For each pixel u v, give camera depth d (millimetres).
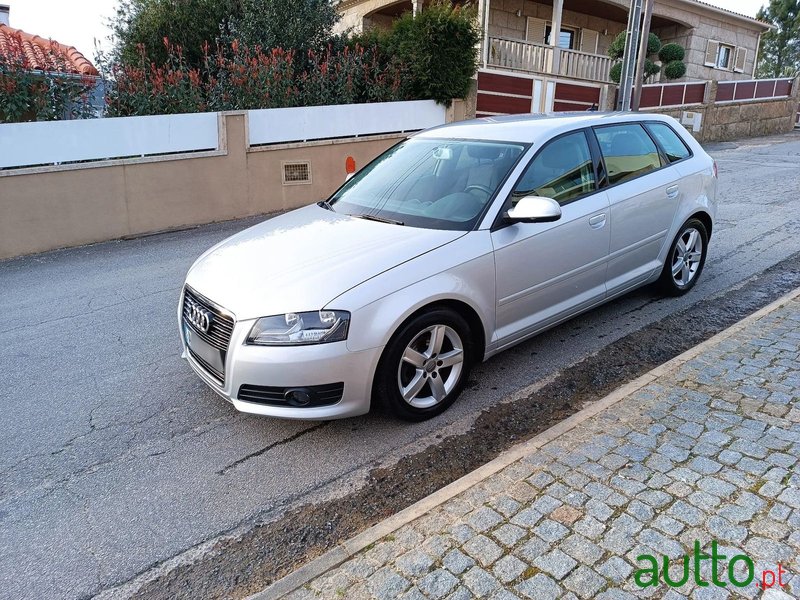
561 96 16266
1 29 14672
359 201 4445
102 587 2578
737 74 24688
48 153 8750
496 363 4406
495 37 16250
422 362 3539
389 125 11898
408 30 12344
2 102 9227
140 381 4418
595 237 4324
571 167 4324
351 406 3283
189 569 2656
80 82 10133
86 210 9062
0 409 4094
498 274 3754
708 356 3916
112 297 6438
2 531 2924
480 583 2271
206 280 3629
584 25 21828
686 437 3062
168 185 9688
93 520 2980
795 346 3975
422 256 3480
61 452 3561
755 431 3066
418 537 2533
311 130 10969
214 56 12656
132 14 13469
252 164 10430
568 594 2193
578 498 2682
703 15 22203
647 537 2430
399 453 3406
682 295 5516
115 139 9203
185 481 3250
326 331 3141
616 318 5102
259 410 3258
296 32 12594
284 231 4070
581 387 4027
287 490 3145
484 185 4000
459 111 12742
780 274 5930
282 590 2334
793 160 14141
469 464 3281
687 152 5352
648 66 18812
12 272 7750
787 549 2318
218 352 3377
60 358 4895
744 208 8875
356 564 2424
